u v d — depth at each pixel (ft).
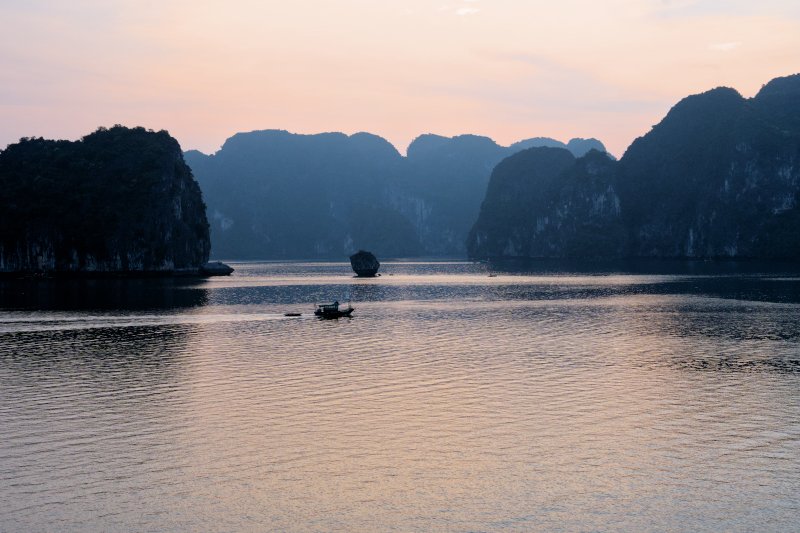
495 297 470.39
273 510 108.27
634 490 114.42
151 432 143.02
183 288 576.20
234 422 149.48
